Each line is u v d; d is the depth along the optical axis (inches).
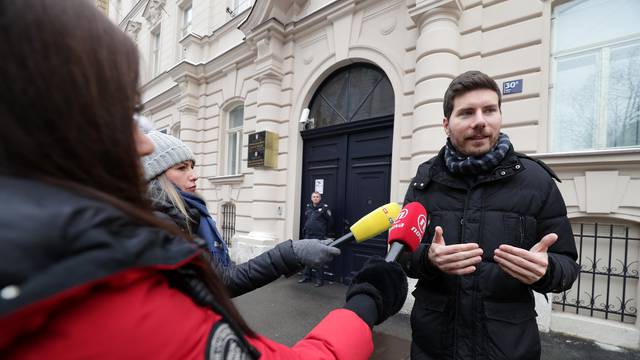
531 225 48.4
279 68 224.1
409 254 54.3
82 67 14.9
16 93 13.5
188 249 18.6
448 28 139.9
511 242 48.3
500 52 133.9
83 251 12.4
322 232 185.6
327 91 208.8
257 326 131.6
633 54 115.3
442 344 51.3
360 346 25.9
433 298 53.2
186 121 309.1
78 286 11.7
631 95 115.6
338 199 197.6
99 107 15.6
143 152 22.2
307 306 152.9
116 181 17.1
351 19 185.3
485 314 47.8
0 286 10.2
